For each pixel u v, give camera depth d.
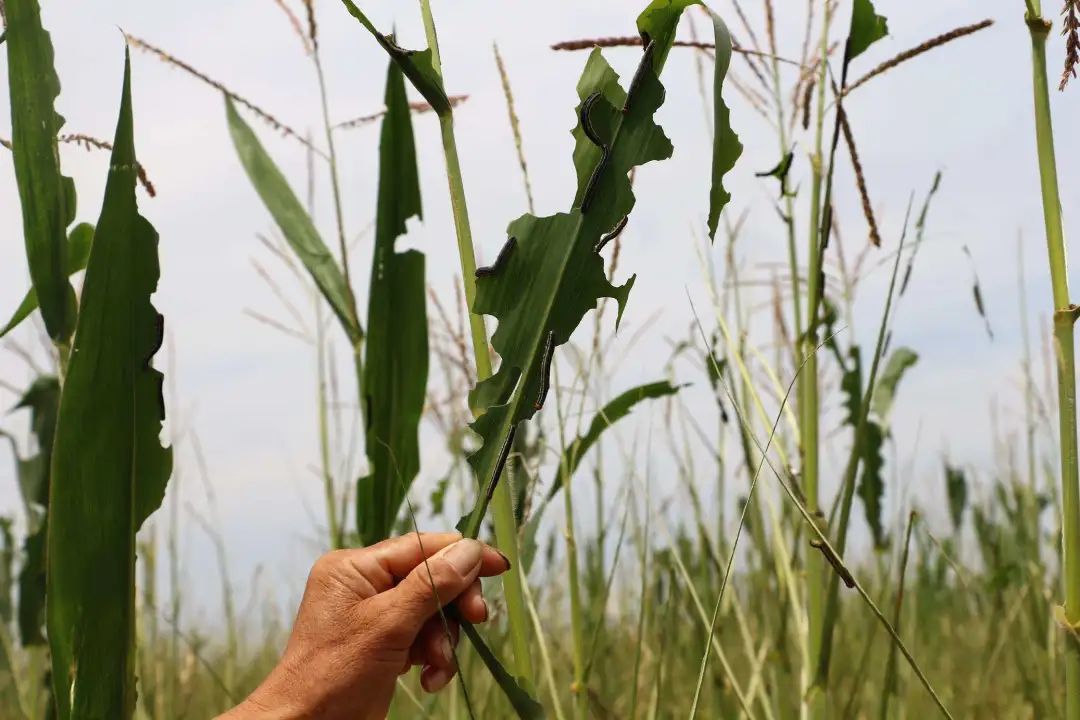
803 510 0.54
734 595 0.79
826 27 0.66
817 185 0.65
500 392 0.53
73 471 0.53
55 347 0.60
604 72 0.52
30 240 0.59
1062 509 0.46
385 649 0.53
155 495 0.56
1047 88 0.47
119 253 0.53
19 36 0.58
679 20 0.53
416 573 0.53
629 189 0.51
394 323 0.68
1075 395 0.45
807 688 0.63
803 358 0.66
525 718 0.52
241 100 0.79
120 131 0.53
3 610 0.92
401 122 0.67
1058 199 0.46
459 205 0.54
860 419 0.59
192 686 1.09
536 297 0.52
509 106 0.68
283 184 0.78
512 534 0.54
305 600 0.56
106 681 0.54
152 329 0.55
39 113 0.59
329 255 0.77
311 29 0.77
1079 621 0.45
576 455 0.74
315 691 0.53
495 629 0.88
